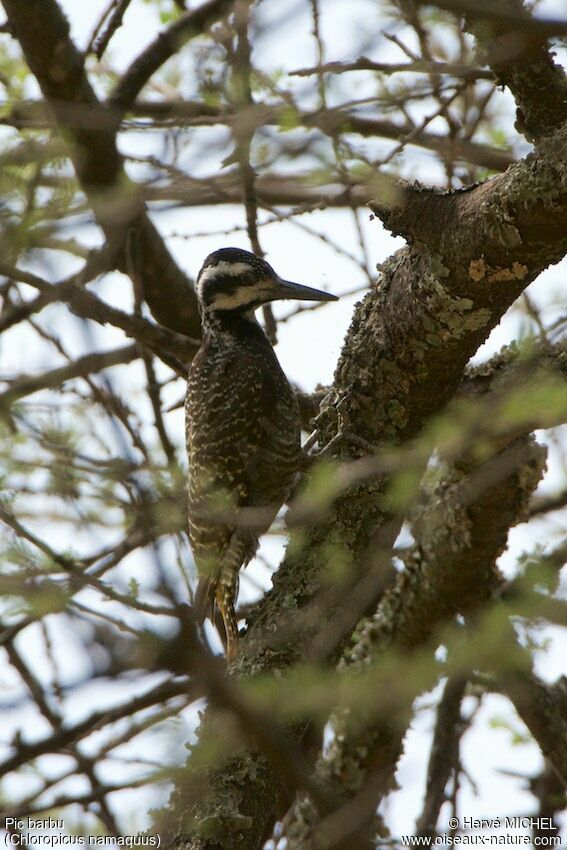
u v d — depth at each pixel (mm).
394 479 10453
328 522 10727
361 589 10328
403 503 10336
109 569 9305
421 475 10414
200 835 9742
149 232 14141
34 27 11742
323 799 7410
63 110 10008
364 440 10836
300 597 10547
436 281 10195
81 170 11062
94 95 12500
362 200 11727
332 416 11406
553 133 9680
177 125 10812
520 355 10500
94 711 8875
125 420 9188
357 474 9742
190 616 6617
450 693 12992
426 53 11055
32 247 8750
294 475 14383
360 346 11000
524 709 12422
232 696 6980
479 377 11250
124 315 12133
